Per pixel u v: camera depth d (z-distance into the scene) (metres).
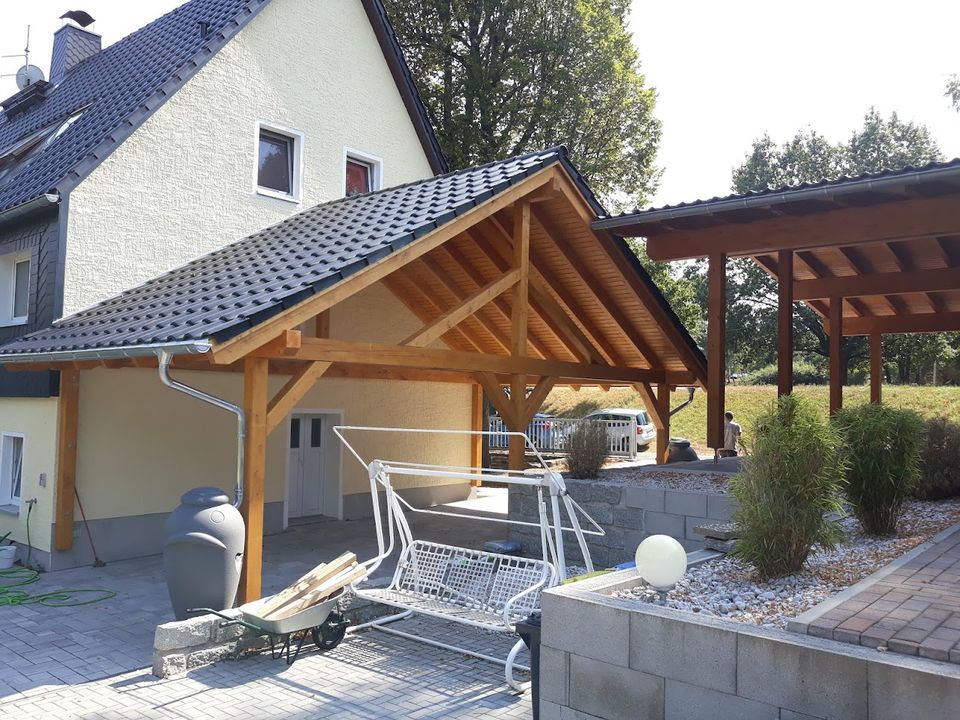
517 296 10.52
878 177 8.18
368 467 7.45
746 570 5.72
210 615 6.53
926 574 5.25
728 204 9.28
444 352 9.27
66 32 16.91
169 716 5.32
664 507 9.12
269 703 5.57
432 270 12.89
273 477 12.34
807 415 5.44
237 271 9.44
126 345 7.22
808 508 5.38
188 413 11.07
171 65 12.41
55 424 9.83
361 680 6.04
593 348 14.40
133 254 10.94
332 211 12.02
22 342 9.38
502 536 12.30
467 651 6.65
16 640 6.98
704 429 30.12
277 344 7.33
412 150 15.48
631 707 4.22
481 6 22.77
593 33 22.89
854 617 4.13
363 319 13.73
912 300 15.93
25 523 10.17
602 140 23.56
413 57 23.75
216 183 12.06
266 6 12.95
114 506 10.23
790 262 10.48
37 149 13.20
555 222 11.45
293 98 13.33
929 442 8.69
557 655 4.55
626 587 5.11
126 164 10.91
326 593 6.61
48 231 10.30
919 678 3.34
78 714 5.36
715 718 3.91
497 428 25.00
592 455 10.47
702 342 40.25
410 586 7.68
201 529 6.69
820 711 3.59
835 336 13.71
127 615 7.79
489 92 22.41
